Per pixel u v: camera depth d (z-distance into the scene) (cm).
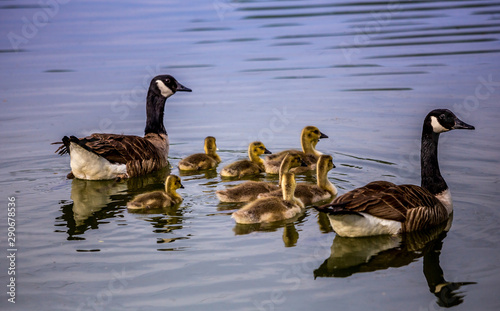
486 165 1504
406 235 1143
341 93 2153
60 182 1525
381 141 1734
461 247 1084
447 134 1755
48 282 979
